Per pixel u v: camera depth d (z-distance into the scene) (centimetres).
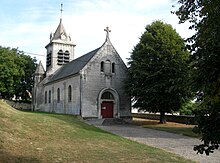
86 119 3023
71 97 3319
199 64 527
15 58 4784
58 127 1708
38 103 4488
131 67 3027
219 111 513
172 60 2673
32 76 5069
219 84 504
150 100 2798
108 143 1427
